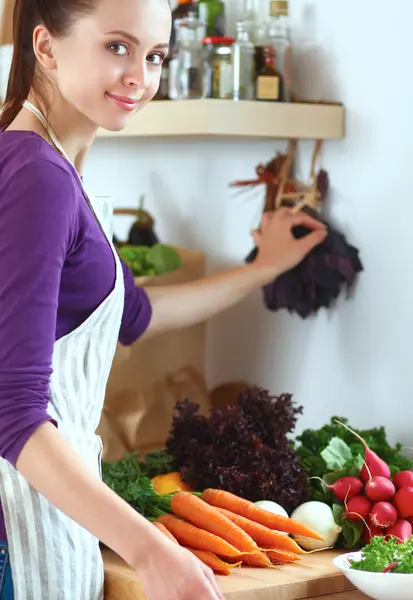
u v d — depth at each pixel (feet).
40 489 4.14
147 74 4.55
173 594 4.05
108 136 7.95
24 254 4.17
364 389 7.47
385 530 5.92
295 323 8.10
